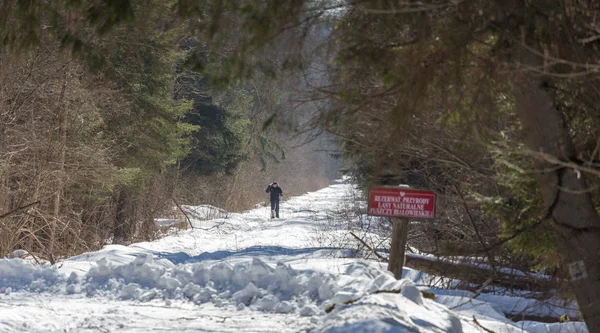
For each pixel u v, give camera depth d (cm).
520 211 2247
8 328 2245
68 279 3375
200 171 11562
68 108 5888
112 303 3014
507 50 1895
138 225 7938
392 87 2009
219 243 6969
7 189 5103
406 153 2942
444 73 1895
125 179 6375
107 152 6494
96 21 2364
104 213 7262
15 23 2600
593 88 1994
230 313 2820
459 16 1898
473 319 2683
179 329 2406
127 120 6712
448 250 2289
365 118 2355
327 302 2809
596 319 2059
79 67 5744
